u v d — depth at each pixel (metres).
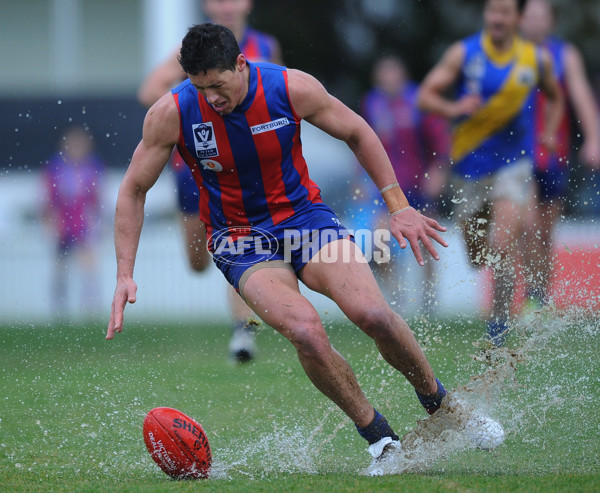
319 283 14.70
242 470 14.30
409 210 15.41
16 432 17.09
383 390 19.12
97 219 41.97
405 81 41.00
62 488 12.87
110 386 21.33
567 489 12.28
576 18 61.09
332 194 44.22
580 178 41.12
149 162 14.94
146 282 41.69
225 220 15.38
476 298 30.50
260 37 24.95
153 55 60.94
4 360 25.64
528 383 18.34
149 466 14.73
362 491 12.16
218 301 41.53
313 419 17.97
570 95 30.70
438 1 61.56
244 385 21.27
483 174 27.31
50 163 41.88
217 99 13.97
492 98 27.36
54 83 71.56
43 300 41.53
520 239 26.80
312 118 14.92
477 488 12.34
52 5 71.50
